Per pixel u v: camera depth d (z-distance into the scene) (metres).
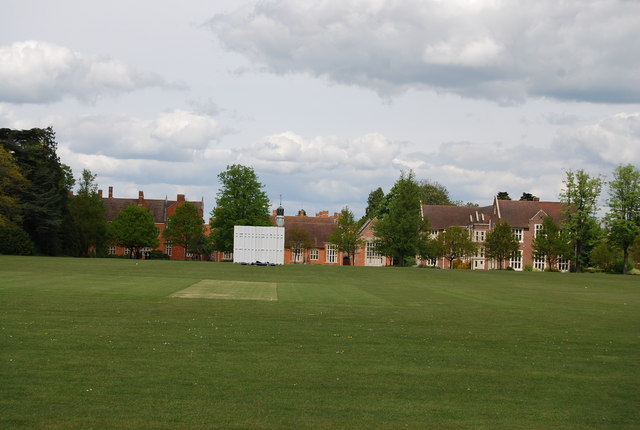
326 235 145.00
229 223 107.88
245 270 69.88
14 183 92.75
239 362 18.08
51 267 60.50
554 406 14.50
